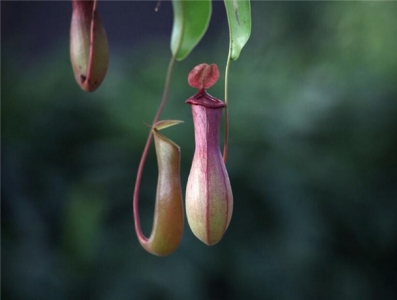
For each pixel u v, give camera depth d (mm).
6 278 1218
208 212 590
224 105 604
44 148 1326
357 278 1396
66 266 1262
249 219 1339
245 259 1317
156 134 625
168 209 621
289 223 1344
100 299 1252
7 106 1324
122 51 2016
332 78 1513
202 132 602
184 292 1248
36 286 1226
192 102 606
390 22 1702
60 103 1373
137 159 1334
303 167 1389
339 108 1458
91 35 662
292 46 1771
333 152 1436
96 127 1374
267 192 1348
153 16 2121
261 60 1693
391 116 1477
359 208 1426
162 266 1261
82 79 672
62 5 1962
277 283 1322
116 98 1438
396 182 1455
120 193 1304
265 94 1482
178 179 625
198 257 1277
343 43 1716
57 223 1290
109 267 1266
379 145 1462
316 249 1356
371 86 1498
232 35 580
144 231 1280
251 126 1401
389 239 1436
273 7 1843
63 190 1308
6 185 1258
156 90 1508
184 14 667
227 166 1348
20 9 1894
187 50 668
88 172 1326
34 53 1910
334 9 1769
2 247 1225
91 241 1267
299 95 1457
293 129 1409
